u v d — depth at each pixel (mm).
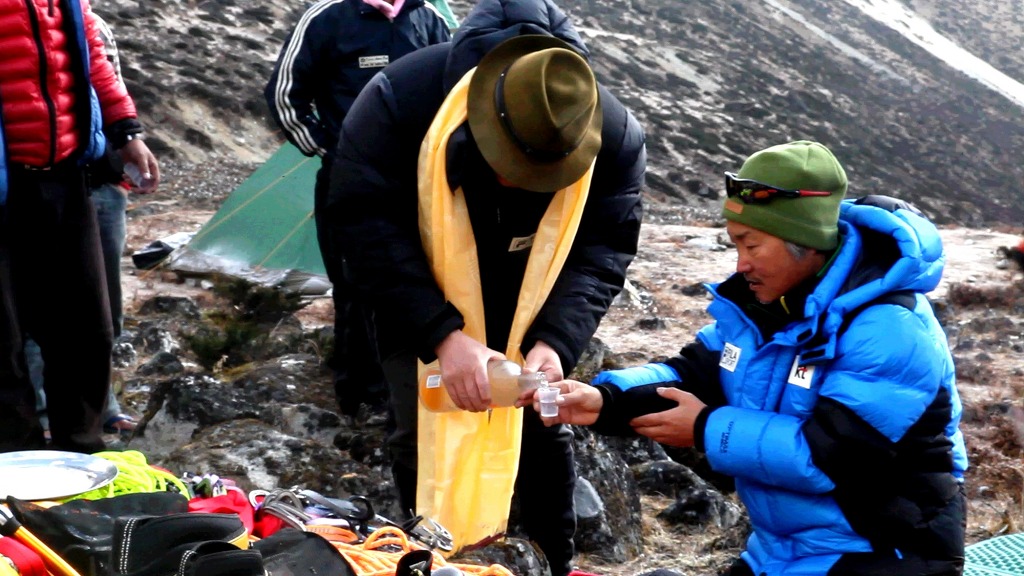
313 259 8500
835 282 2730
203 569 2236
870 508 2768
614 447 5781
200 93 22688
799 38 54188
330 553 2682
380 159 3445
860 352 2688
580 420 3031
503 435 3607
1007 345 9445
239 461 4809
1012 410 7422
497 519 3635
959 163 41938
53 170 4277
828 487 2734
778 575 2889
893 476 2766
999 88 60094
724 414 2836
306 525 3094
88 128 4320
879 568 2770
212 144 21156
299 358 6238
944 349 2758
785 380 2824
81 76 4281
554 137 3189
